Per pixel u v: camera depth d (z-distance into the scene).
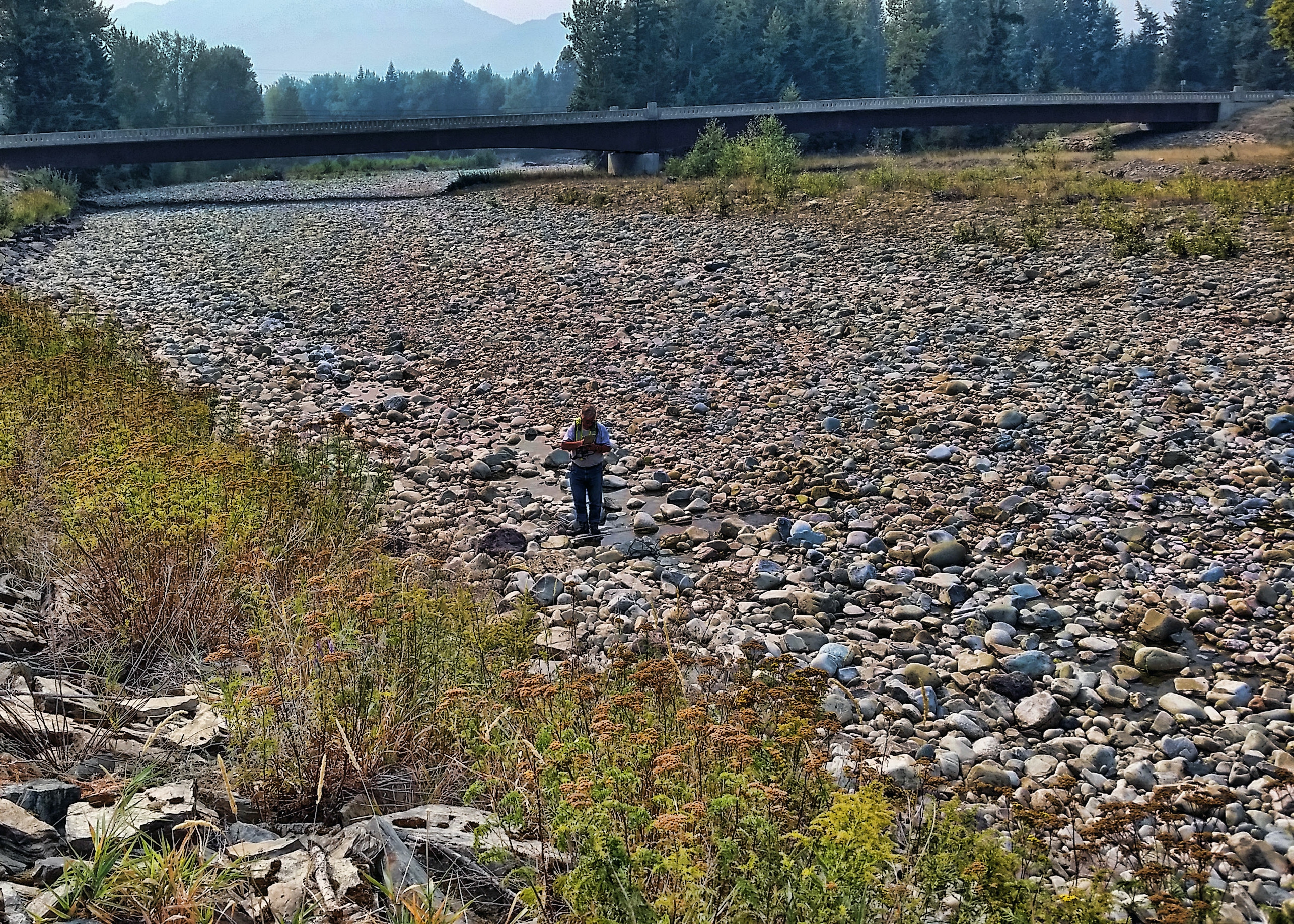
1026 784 6.45
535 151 140.50
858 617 9.21
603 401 16.31
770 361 17.53
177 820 4.21
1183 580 9.42
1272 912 4.76
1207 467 11.80
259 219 41.16
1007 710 7.54
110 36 113.50
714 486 12.64
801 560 10.41
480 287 24.91
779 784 4.57
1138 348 16.25
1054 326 18.05
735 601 9.50
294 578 7.04
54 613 6.28
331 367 18.33
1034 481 11.88
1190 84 137.62
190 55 128.62
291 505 8.54
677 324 20.36
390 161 97.56
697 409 15.41
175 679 5.88
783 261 25.34
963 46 130.12
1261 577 9.25
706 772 4.60
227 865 4.08
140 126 114.44
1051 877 5.03
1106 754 6.77
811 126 64.50
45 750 4.68
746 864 3.84
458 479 13.12
